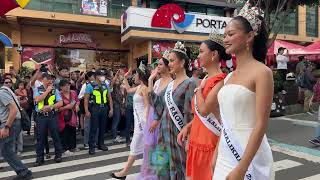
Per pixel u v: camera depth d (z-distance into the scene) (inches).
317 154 279.1
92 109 323.0
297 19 1071.0
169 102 162.4
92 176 254.4
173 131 163.2
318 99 330.3
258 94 91.7
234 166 95.7
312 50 569.6
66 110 321.1
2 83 259.3
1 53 796.6
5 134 238.2
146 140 182.9
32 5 746.8
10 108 235.8
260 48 98.3
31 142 383.2
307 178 227.5
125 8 836.6
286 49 555.5
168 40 775.1
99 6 805.9
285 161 265.3
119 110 373.7
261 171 96.3
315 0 532.7
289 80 519.2
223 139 99.1
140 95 215.9
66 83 323.0
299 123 416.2
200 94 128.8
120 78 376.8
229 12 900.0
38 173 266.2
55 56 828.0
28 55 805.9
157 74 190.1
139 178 181.6
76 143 366.3
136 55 862.5
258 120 91.2
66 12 779.4
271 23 531.8
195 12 869.2
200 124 131.8
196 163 132.6
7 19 725.9
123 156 312.8
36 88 292.7
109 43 877.2
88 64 857.5
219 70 134.2
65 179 248.7
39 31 813.9
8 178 261.4
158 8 810.8
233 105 95.1
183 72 165.5
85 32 849.5
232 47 97.7
